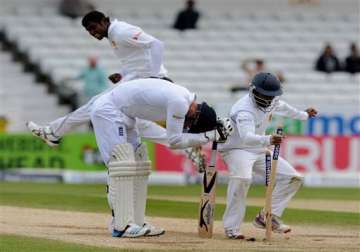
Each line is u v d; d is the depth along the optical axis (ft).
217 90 289.33
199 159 113.80
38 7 320.09
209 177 112.37
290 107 119.44
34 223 127.95
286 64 307.78
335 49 319.68
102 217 138.21
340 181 238.68
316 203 176.86
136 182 113.91
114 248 98.94
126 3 325.42
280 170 116.98
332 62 298.35
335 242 110.42
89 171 242.99
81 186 220.84
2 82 291.58
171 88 109.29
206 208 112.47
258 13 331.98
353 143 240.32
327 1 336.29
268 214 110.22
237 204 112.47
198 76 296.51
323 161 238.89
